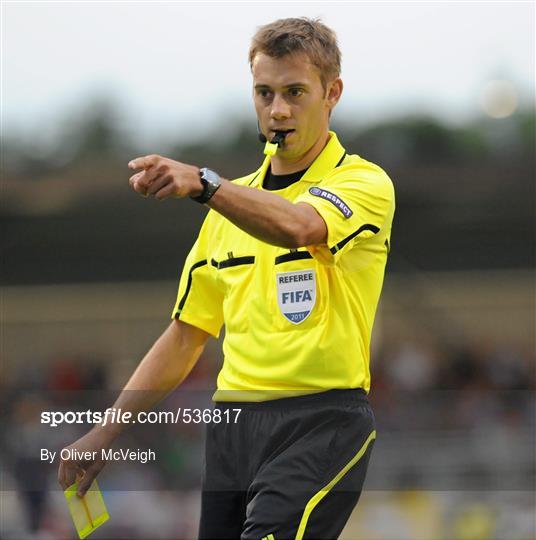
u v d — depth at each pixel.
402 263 57.28
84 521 14.52
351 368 13.37
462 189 50.31
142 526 18.62
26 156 50.06
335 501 13.21
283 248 12.55
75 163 50.19
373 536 21.48
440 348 56.34
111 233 52.75
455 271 57.53
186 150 51.84
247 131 52.09
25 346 56.44
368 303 13.64
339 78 13.67
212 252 14.30
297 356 13.23
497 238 55.50
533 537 22.19
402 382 51.12
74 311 56.91
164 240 53.78
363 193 13.07
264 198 11.77
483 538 22.03
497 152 50.34
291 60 13.09
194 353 15.00
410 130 49.53
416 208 51.88
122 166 49.81
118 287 57.06
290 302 13.27
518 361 56.19
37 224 52.12
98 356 56.91
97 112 51.72
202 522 14.30
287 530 12.91
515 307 57.66
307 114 13.23
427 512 21.89
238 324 13.70
